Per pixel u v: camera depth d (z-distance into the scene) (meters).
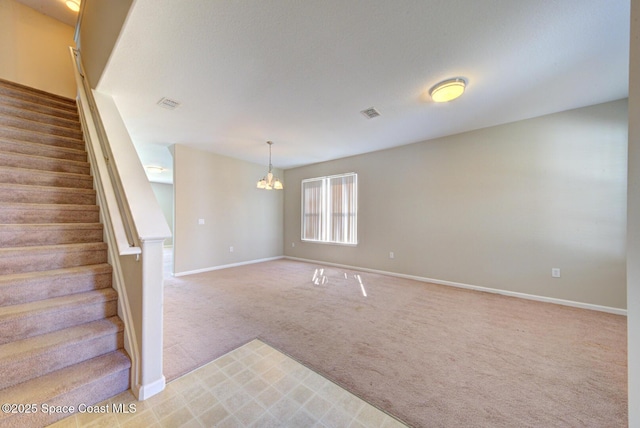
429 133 3.94
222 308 3.01
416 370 1.84
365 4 1.58
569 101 2.88
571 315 2.81
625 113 2.82
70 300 1.68
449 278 4.03
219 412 1.44
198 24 1.74
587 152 3.01
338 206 5.59
